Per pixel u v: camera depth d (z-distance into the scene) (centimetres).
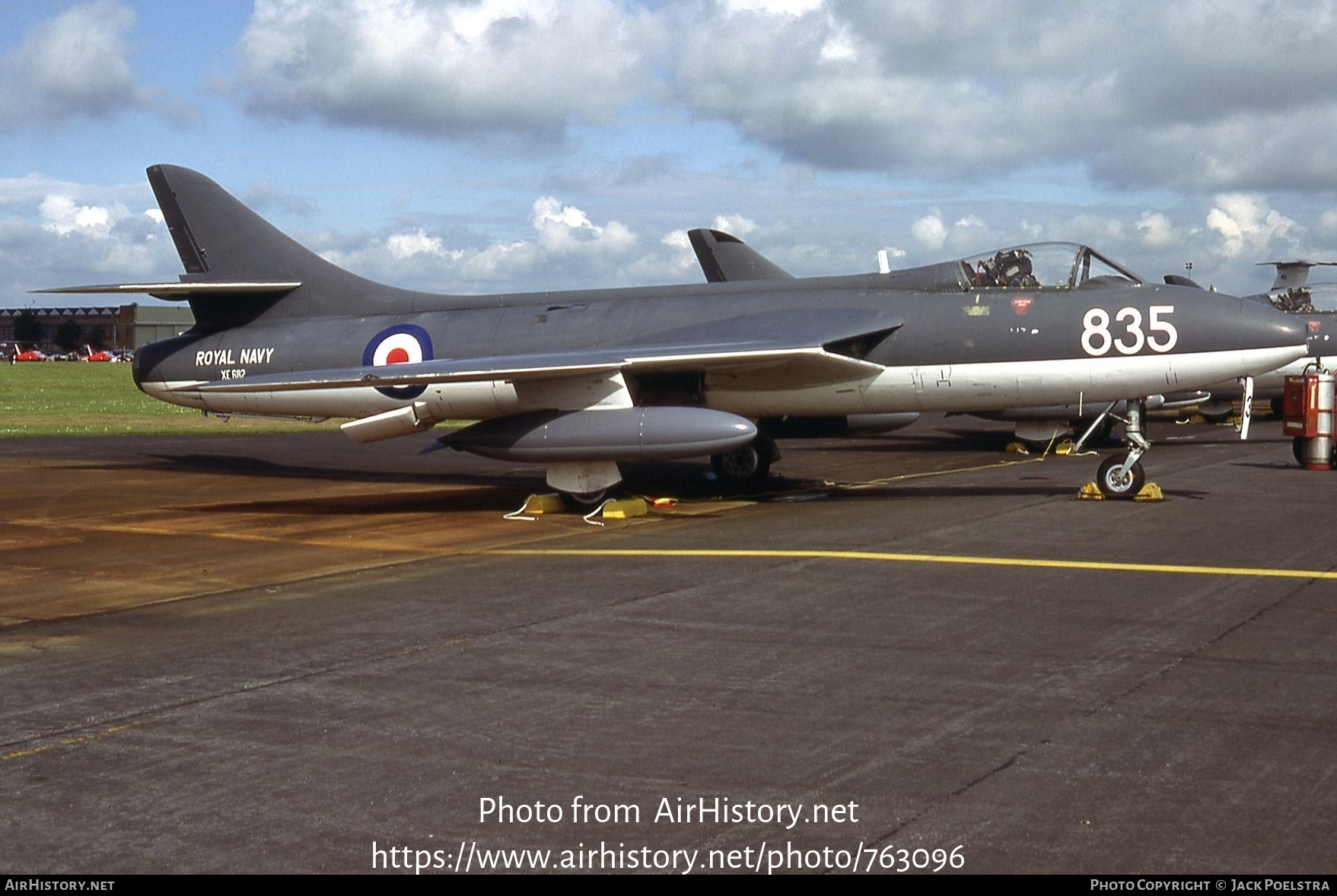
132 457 2333
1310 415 1847
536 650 756
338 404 1770
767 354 1389
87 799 509
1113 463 1487
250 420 3441
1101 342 1425
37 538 1304
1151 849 441
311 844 460
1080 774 517
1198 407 3138
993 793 497
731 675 689
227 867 441
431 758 554
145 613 903
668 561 1082
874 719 601
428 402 1670
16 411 3759
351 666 723
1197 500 1472
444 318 1728
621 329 1612
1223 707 611
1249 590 911
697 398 1565
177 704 648
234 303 1853
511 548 1187
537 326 1659
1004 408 1511
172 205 1869
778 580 979
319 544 1241
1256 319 1392
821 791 504
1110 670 686
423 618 858
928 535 1205
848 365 1470
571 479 1441
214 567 1110
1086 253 1491
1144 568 1011
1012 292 1478
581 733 587
